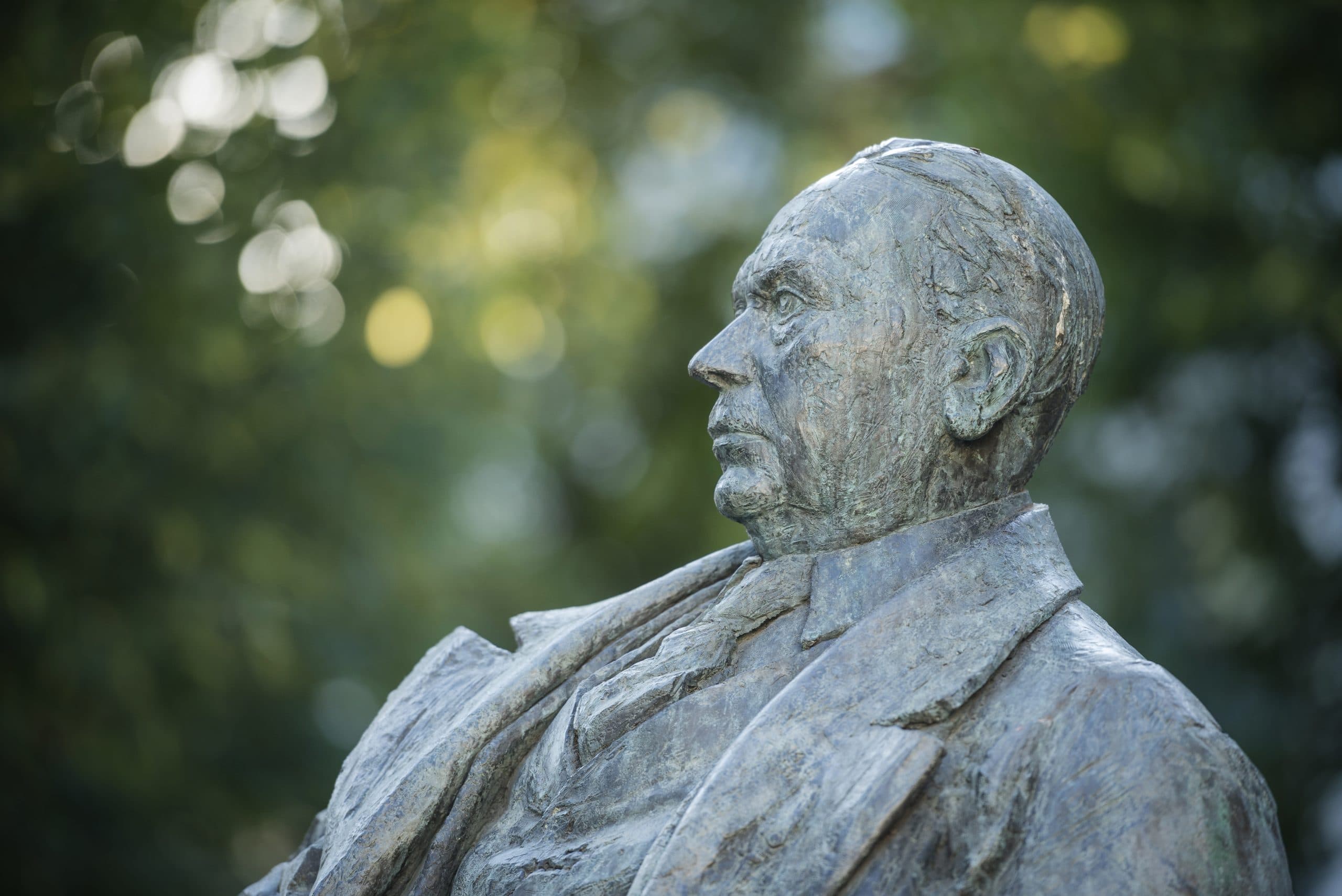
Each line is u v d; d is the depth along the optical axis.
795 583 4.16
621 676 4.12
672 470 18.77
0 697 12.23
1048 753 3.56
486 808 4.23
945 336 4.08
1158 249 15.50
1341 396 14.80
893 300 4.07
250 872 13.52
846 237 4.11
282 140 13.94
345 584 14.30
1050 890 3.41
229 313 13.27
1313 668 14.72
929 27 17.19
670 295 19.03
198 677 12.98
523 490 20.62
